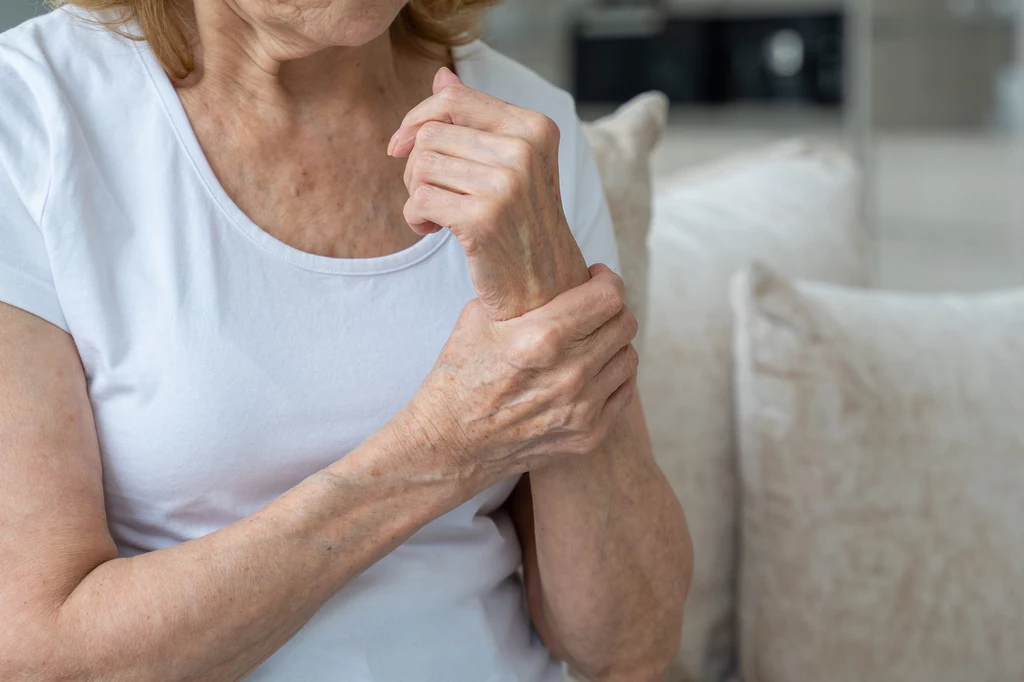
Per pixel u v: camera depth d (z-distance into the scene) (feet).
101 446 2.74
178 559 2.54
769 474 4.43
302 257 2.82
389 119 3.09
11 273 2.55
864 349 4.54
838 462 4.38
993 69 11.18
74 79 2.75
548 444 2.79
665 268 4.91
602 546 3.12
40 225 2.60
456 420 2.69
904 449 4.45
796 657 4.44
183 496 2.78
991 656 4.49
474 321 2.72
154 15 2.77
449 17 3.31
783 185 5.59
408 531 2.73
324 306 2.84
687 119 13.17
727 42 12.89
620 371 2.79
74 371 2.65
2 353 2.52
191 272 2.73
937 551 4.46
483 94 2.60
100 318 2.64
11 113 2.64
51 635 2.42
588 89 13.46
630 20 13.19
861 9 11.21
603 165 4.02
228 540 2.57
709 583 4.67
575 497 3.03
